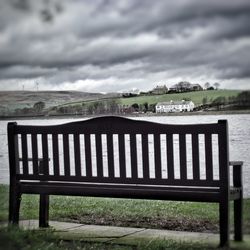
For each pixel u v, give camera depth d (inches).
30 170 236.8
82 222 258.5
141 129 198.1
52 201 339.0
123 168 202.4
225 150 183.6
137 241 204.1
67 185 212.8
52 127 213.3
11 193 220.8
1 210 274.4
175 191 192.7
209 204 320.5
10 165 221.1
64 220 264.2
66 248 187.9
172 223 253.1
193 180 190.4
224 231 185.5
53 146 214.2
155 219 264.8
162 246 189.6
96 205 317.1
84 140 208.1
